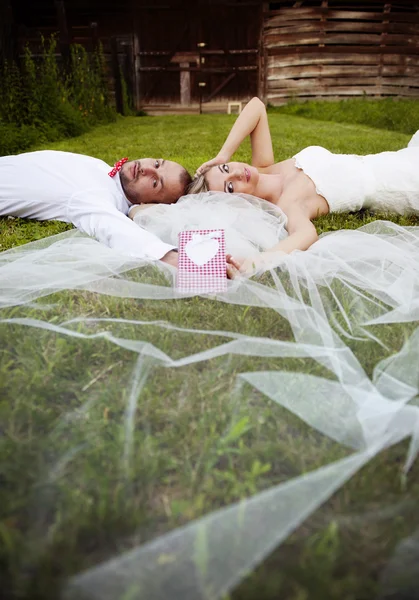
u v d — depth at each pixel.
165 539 1.05
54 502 1.15
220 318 1.93
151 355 1.66
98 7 11.38
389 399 1.51
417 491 1.19
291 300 2.00
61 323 1.89
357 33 11.13
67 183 2.91
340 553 1.05
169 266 2.30
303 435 1.38
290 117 9.88
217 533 1.06
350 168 2.89
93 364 1.66
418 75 11.39
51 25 11.41
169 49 11.74
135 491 1.20
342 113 9.12
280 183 2.92
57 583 0.97
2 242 2.72
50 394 1.49
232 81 11.94
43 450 1.29
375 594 0.97
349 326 1.87
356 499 1.18
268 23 11.38
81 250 2.43
